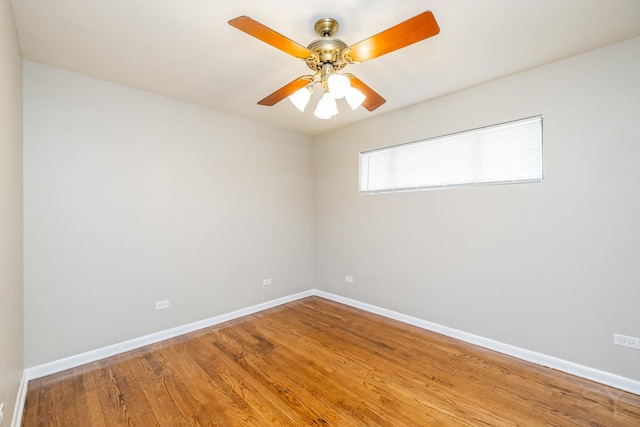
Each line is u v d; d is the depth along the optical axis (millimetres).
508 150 2588
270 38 1481
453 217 2908
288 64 2309
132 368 2344
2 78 1417
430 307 3080
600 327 2139
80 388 2074
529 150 2480
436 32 1403
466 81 2635
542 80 2375
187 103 3076
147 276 2787
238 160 3512
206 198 3215
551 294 2346
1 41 1383
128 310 2670
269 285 3824
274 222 3889
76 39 1963
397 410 1846
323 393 2018
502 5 1664
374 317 3465
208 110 3244
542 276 2391
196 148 3141
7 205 1542
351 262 3881
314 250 4391
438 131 3000
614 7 1685
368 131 3662
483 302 2709
